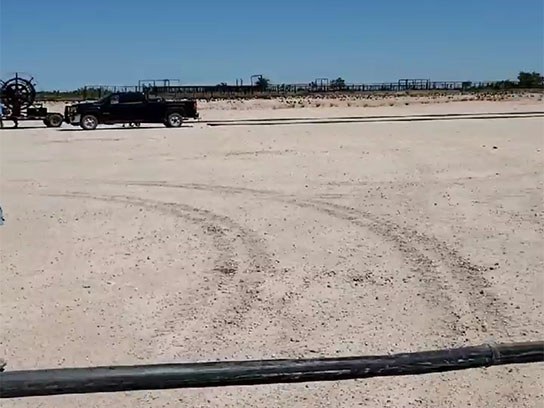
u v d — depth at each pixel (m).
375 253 9.34
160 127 36.47
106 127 37.12
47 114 39.22
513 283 7.89
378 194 13.92
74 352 6.14
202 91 91.12
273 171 17.47
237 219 11.64
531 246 9.52
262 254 9.37
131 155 21.89
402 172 16.88
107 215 12.16
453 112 48.38
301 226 11.05
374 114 47.38
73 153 22.94
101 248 9.82
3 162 20.59
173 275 8.45
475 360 2.90
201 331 6.61
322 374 2.80
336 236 10.34
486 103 67.50
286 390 5.42
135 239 10.33
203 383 2.72
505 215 11.63
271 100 76.44
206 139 27.25
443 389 5.40
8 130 36.06
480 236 10.18
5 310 7.27
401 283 8.00
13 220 11.84
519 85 113.62
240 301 7.45
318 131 30.45
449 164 18.14
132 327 6.75
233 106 65.81
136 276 8.44
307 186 15.05
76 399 5.33
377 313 7.03
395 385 5.47
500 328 6.54
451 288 7.77
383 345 6.20
